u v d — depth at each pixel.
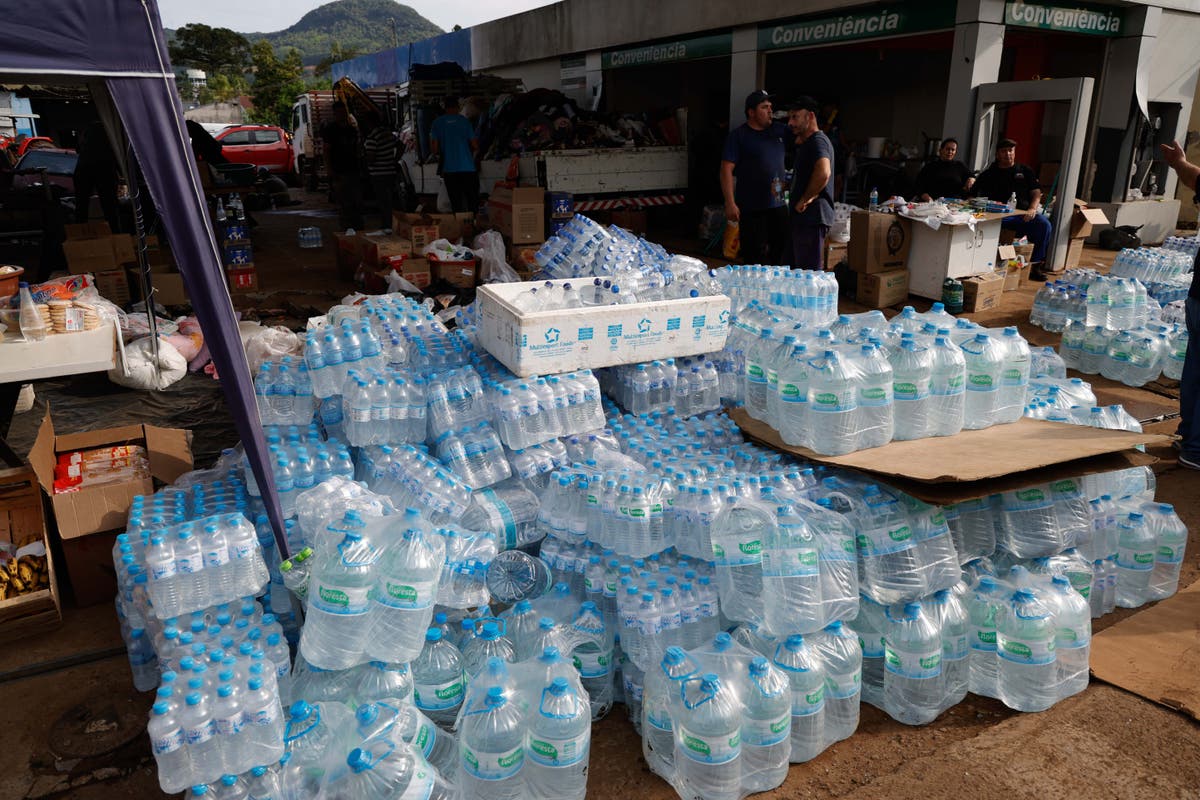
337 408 3.89
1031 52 14.36
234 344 3.15
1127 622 3.63
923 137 15.28
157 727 2.34
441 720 2.97
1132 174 12.66
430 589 2.74
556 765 2.51
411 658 2.78
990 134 10.89
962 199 9.78
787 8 12.23
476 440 3.62
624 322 3.98
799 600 2.91
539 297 4.38
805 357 3.58
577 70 17.62
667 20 14.47
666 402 4.31
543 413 3.79
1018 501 3.48
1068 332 7.03
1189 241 9.12
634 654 3.03
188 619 2.89
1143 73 12.25
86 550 3.71
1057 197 10.09
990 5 10.34
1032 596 3.10
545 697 2.52
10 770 2.85
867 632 3.21
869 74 16.41
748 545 2.98
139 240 5.95
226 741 2.44
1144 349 6.48
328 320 5.00
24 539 3.85
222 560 2.91
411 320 4.66
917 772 2.79
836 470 3.45
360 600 2.68
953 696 3.19
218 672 2.49
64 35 2.73
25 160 13.77
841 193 13.85
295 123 25.92
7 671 3.33
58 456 4.45
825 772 2.85
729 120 13.84
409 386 3.69
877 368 3.49
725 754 2.60
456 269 8.84
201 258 3.01
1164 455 5.36
